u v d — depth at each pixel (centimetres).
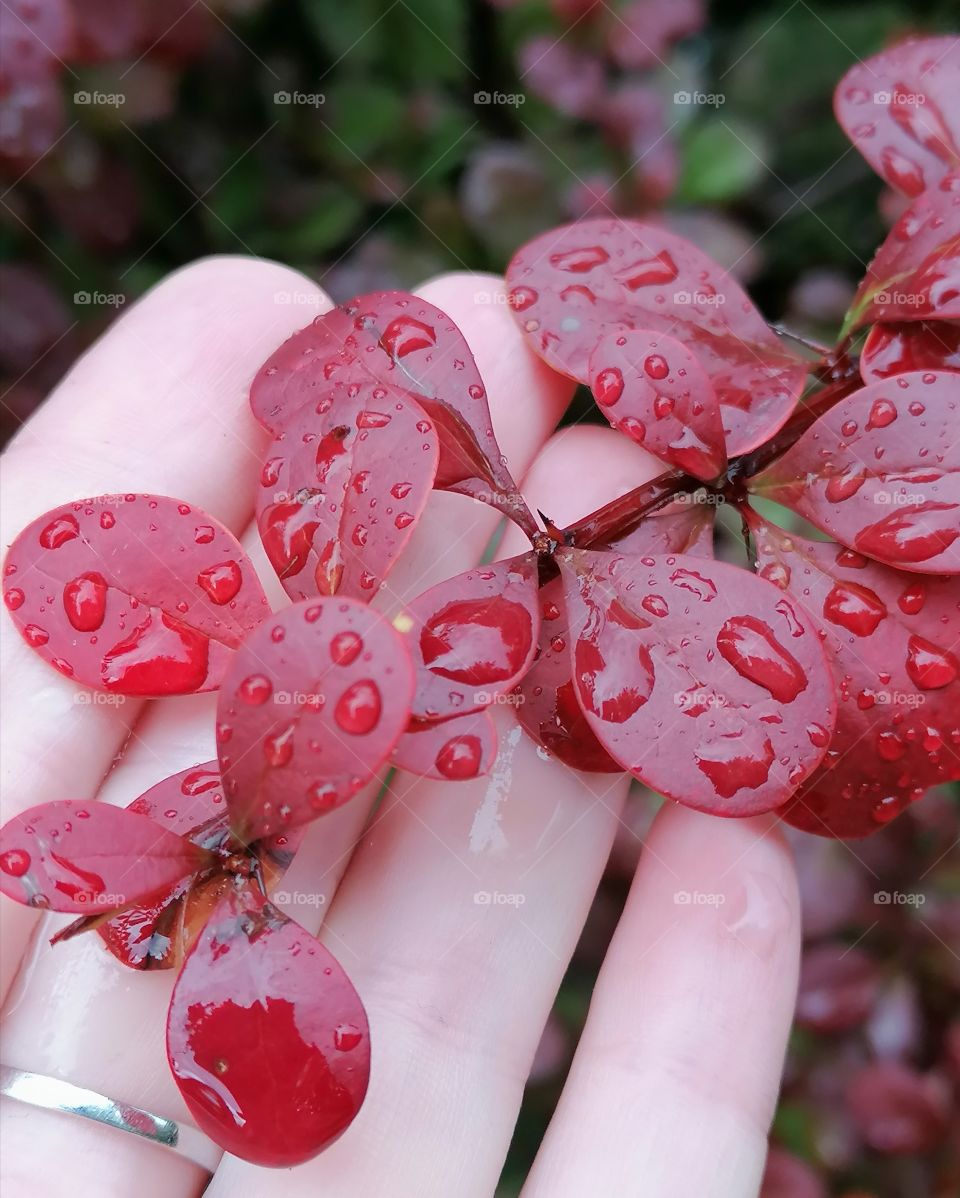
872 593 10
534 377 12
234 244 16
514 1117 11
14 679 11
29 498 12
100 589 10
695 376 10
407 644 9
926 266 10
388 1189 10
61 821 9
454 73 16
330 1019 9
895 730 10
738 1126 11
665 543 10
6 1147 10
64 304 15
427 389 11
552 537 10
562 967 11
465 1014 11
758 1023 11
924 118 11
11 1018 11
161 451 12
